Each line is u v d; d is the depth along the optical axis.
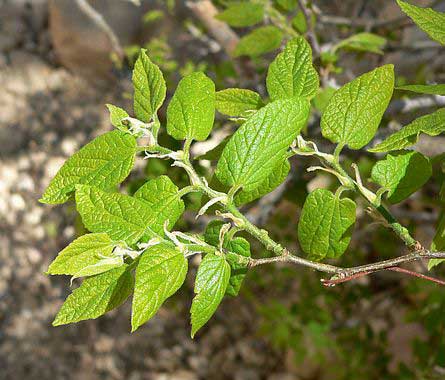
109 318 1.41
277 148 0.26
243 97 0.29
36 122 1.52
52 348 1.36
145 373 1.38
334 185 0.60
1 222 1.42
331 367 1.00
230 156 0.26
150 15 0.98
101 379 1.35
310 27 0.52
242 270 0.28
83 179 0.26
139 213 0.25
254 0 0.52
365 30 0.74
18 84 1.55
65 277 1.41
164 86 0.27
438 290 0.76
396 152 0.29
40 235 1.43
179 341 1.42
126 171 0.26
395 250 0.85
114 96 1.53
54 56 1.57
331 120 0.28
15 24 1.60
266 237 0.27
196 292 0.25
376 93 0.27
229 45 0.71
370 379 0.94
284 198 0.56
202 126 0.27
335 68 0.55
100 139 0.26
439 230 0.30
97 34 1.47
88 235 0.24
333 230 0.29
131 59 0.85
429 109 0.54
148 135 0.27
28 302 1.38
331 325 0.97
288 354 1.33
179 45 0.96
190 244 0.25
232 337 1.42
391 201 0.29
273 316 0.92
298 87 0.28
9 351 1.34
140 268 0.23
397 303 1.05
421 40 0.81
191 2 0.71
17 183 1.46
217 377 1.38
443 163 0.35
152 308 0.23
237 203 0.29
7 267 1.40
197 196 0.34
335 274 0.29
